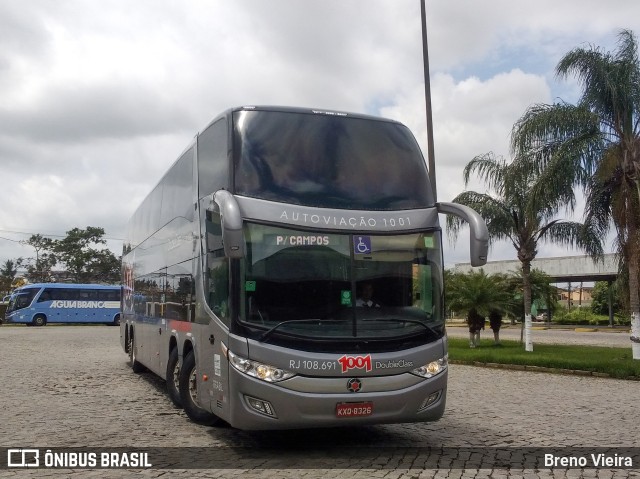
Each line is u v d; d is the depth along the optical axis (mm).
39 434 9000
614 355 21016
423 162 8906
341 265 7844
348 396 7457
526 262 22953
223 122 8547
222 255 8125
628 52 18906
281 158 8133
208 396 8492
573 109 19234
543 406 11664
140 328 15539
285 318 7559
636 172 18328
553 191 19047
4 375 16188
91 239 88000
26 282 83500
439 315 8227
